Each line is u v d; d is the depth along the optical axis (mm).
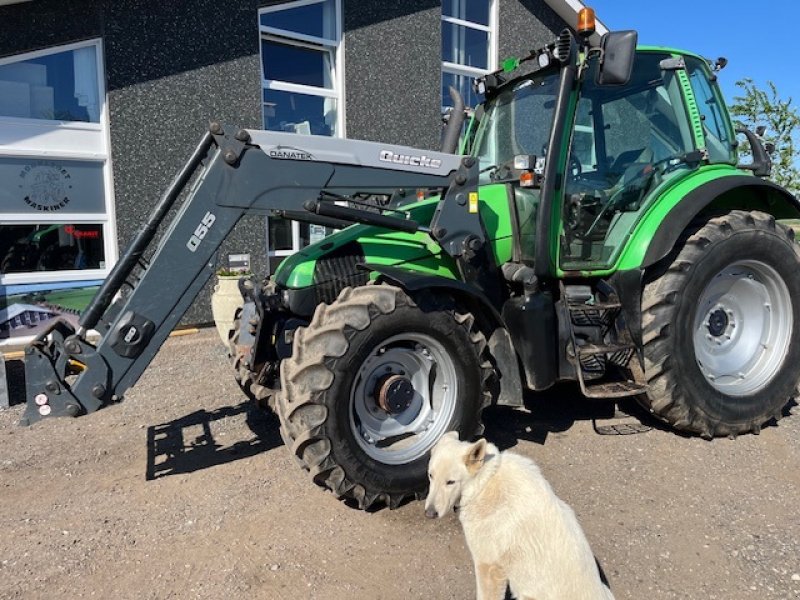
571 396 5211
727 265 4301
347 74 8984
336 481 3328
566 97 3932
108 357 3445
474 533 2500
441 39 9859
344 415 3326
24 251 7059
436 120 9930
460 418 3682
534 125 4445
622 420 4711
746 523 3301
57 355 3461
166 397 5426
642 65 4496
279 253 8672
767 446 4305
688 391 4191
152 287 3480
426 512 2516
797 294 4582
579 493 3617
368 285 3557
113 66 7141
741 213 4504
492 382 3875
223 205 3510
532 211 4145
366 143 3715
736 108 18469
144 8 7238
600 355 4230
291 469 3994
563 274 4117
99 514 3461
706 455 4133
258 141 3531
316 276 3760
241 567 2943
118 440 4520
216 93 7824
